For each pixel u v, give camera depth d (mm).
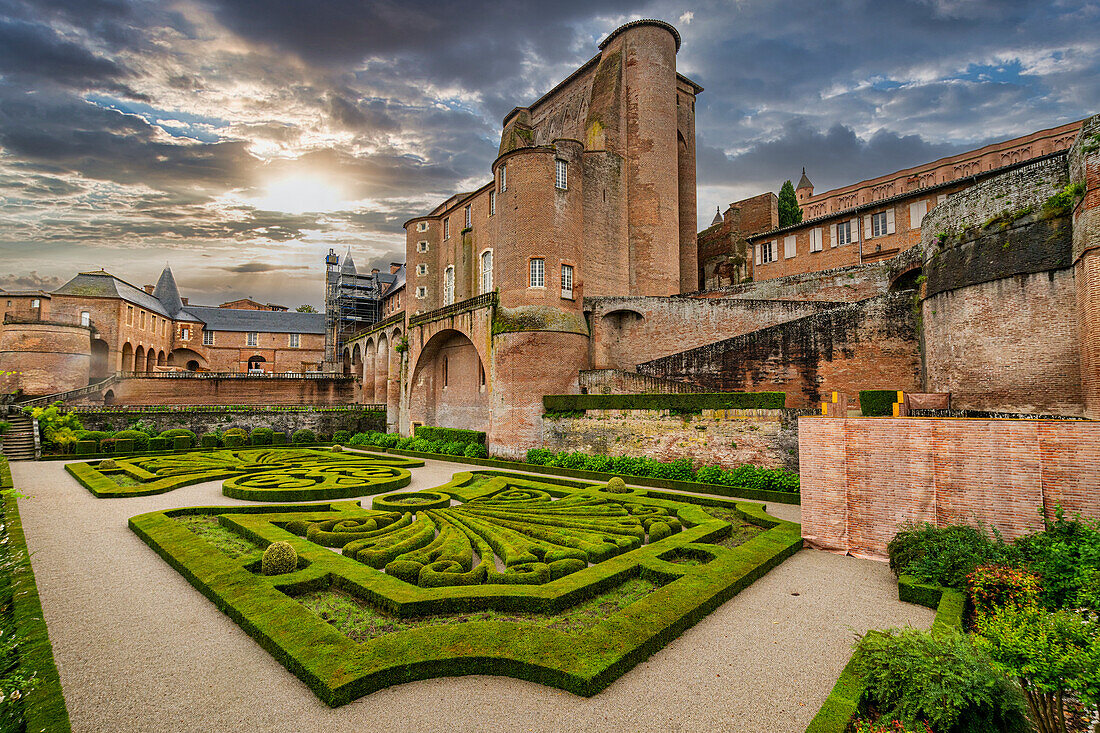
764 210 45281
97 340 53094
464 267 42906
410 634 8094
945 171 51656
